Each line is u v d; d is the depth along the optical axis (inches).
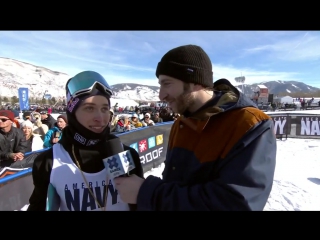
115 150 46.0
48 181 47.3
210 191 33.9
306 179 196.1
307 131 403.2
